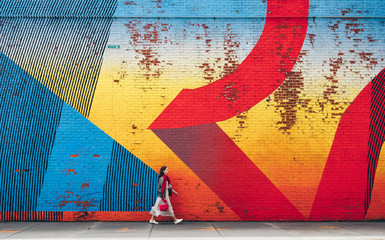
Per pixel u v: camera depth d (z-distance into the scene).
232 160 7.91
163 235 6.38
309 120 7.99
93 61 8.08
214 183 7.86
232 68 8.12
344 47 8.20
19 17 8.21
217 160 7.91
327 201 7.84
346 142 7.95
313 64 8.13
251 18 8.30
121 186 7.82
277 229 6.93
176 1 8.31
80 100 7.99
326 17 8.30
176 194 7.69
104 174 7.83
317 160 7.91
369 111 8.02
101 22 8.23
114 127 7.92
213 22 8.27
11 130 7.89
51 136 7.90
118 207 7.78
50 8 8.27
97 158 7.86
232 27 8.26
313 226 7.24
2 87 7.99
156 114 7.97
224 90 8.05
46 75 8.04
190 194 7.83
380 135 7.97
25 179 7.79
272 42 8.21
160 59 8.11
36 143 7.87
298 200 7.84
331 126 7.99
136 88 8.02
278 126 7.98
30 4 8.27
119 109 7.96
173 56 8.12
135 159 7.88
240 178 7.88
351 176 7.89
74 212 7.73
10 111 7.94
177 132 7.94
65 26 8.20
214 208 7.82
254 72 8.11
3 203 7.73
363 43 8.23
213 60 8.13
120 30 8.20
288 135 7.96
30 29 8.17
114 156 7.87
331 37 8.23
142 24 8.23
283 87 8.06
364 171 7.89
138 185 7.83
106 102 7.98
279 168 7.90
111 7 8.28
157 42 8.17
